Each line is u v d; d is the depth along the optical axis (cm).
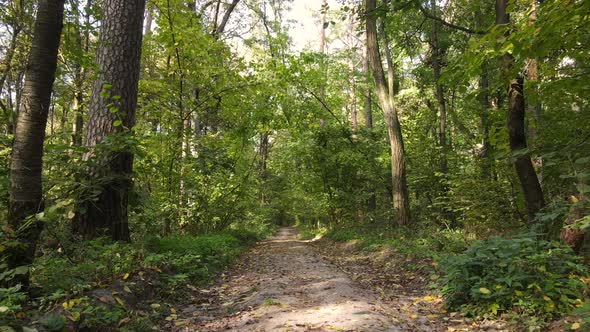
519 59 551
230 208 1515
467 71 575
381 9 971
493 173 1068
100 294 436
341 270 876
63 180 592
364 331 394
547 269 448
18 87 1231
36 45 406
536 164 842
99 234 680
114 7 780
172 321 476
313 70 1711
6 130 664
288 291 602
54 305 381
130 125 772
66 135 691
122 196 682
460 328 433
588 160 486
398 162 1294
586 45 576
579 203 485
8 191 436
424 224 1255
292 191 2681
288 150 1978
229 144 1478
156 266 618
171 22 1088
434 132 2011
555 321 388
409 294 627
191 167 1167
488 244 506
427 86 1916
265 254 1310
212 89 1204
